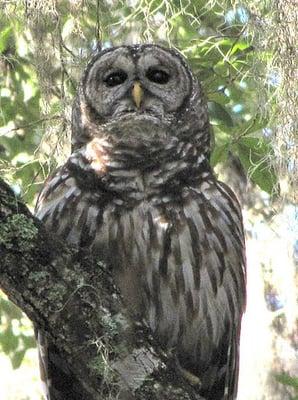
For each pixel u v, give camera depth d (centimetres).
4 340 1691
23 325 1698
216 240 1096
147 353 917
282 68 1253
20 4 1402
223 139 1528
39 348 1078
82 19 1393
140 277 1080
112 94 1168
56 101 1430
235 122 1573
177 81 1178
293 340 1669
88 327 899
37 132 1639
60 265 898
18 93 1648
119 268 1077
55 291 893
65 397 1098
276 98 1280
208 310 1110
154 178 1091
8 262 884
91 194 1084
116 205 1078
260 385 1669
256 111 1328
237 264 1117
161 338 1113
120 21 1412
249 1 1311
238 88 1555
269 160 1331
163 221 1079
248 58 1445
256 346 1680
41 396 1845
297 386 1329
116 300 913
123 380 908
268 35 1270
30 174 1517
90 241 1073
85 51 1378
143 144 1102
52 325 897
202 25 1540
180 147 1119
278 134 1251
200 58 1434
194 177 1112
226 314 1123
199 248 1088
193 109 1174
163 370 918
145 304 1092
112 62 1177
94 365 899
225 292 1113
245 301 1156
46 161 1405
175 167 1103
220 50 1435
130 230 1072
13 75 1647
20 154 1641
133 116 1130
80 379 909
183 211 1088
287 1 1256
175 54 1195
